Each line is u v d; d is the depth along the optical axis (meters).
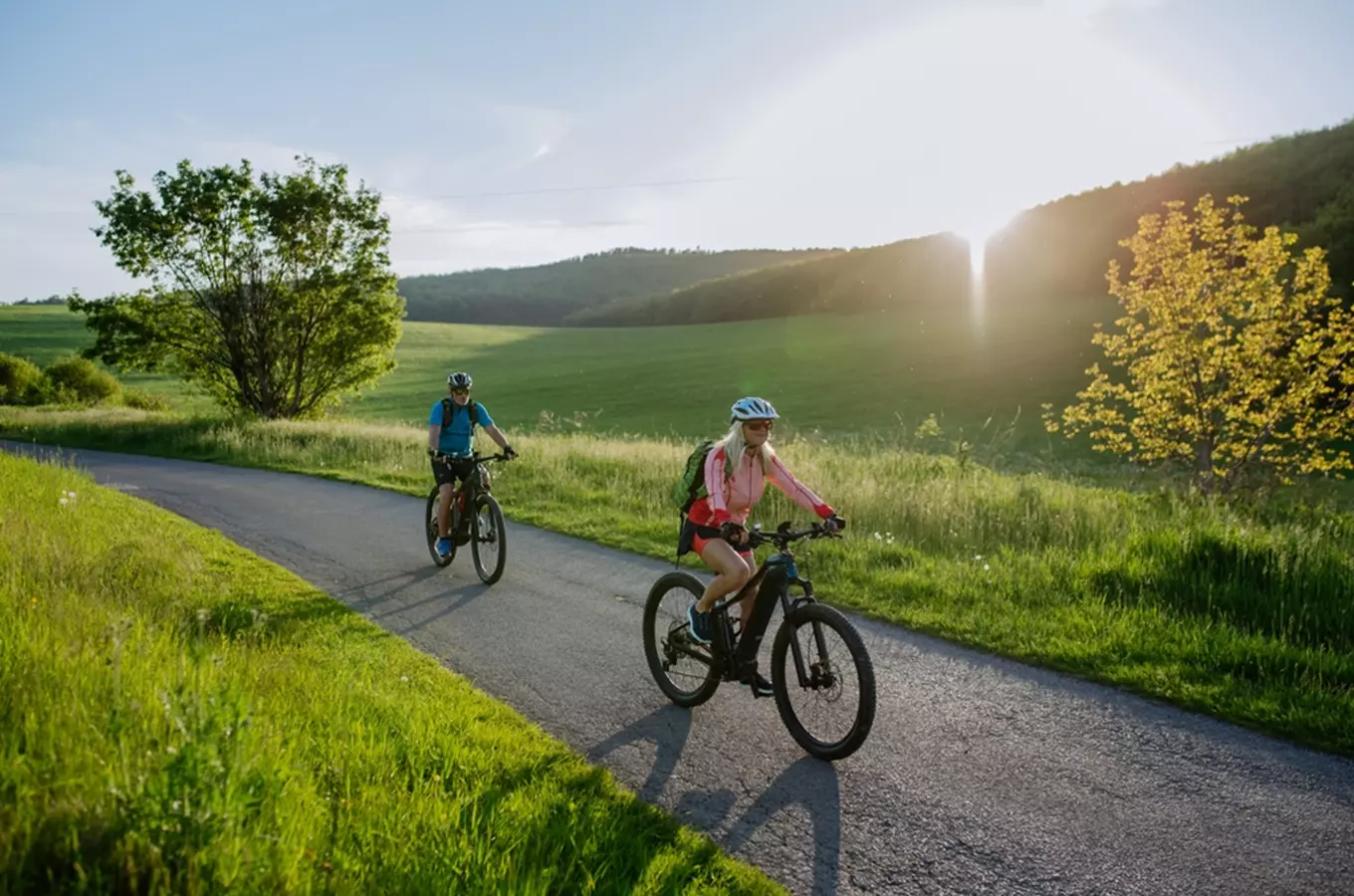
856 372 55.84
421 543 10.04
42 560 6.31
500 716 4.69
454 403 8.48
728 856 3.44
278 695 4.18
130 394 52.66
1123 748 4.46
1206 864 3.42
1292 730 4.56
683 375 62.56
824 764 4.33
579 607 7.25
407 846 2.89
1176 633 5.90
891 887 3.28
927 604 6.98
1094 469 23.38
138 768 2.81
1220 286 15.45
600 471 14.09
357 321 30.44
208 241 28.48
